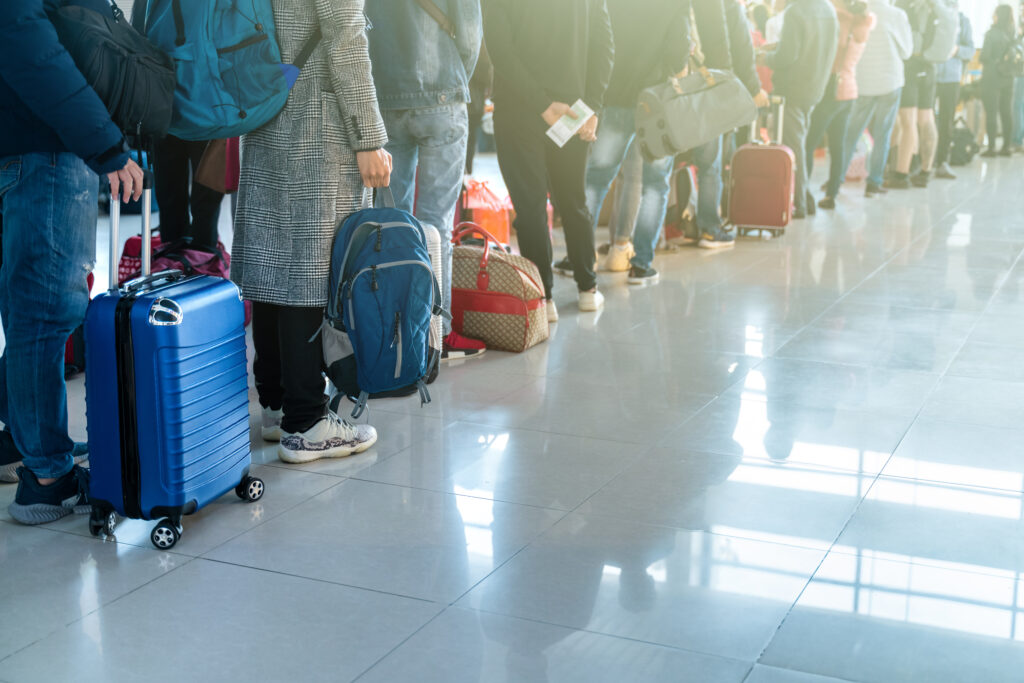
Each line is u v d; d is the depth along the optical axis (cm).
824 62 754
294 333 301
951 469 299
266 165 293
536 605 222
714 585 230
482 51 682
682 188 681
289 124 289
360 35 284
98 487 250
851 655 202
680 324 474
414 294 286
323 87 289
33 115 242
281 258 295
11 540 256
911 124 968
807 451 314
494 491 285
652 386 382
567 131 436
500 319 426
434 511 271
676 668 197
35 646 206
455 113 385
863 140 1051
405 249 287
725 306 509
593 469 301
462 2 374
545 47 430
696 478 294
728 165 773
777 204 689
